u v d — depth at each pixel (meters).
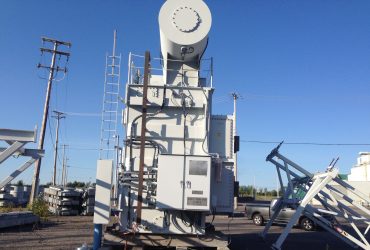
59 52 31.14
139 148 10.69
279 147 12.83
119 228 10.19
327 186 12.17
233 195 10.53
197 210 9.65
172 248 10.35
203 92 10.99
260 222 22.94
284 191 13.08
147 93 10.82
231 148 10.96
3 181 9.81
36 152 10.26
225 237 10.25
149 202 10.20
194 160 9.79
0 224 16.05
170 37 11.05
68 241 13.48
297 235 18.16
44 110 29.66
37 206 22.45
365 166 67.62
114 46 11.60
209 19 11.24
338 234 12.23
